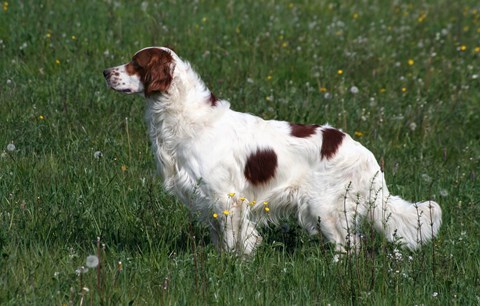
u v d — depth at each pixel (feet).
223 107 29.04
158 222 30.58
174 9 63.36
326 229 29.32
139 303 24.49
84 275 25.34
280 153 29.09
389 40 63.31
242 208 28.86
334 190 29.12
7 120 39.22
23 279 24.58
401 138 44.65
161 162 29.27
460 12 74.74
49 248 27.68
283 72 52.49
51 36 52.54
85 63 49.11
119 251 28.40
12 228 28.63
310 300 25.46
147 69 28.48
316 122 43.91
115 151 37.19
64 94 43.16
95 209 31.07
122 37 54.90
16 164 33.86
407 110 47.50
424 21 71.92
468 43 65.62
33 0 58.90
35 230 28.81
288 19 66.08
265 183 29.17
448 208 34.55
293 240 30.81
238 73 50.93
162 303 24.49
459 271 28.35
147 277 26.23
